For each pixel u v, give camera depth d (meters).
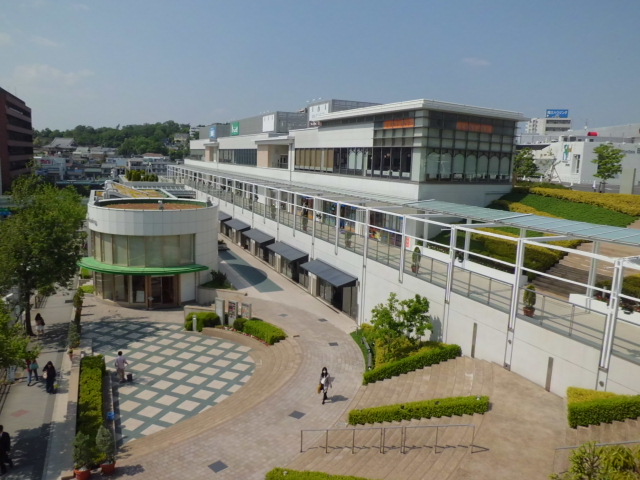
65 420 20.39
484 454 14.95
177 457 17.31
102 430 16.64
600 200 34.91
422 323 23.84
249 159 75.25
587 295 21.47
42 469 17.30
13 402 22.23
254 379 25.20
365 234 31.14
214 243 40.09
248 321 31.25
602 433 15.20
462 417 17.48
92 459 16.28
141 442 19.12
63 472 16.59
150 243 36.41
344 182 46.12
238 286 40.41
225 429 19.22
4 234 29.64
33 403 22.16
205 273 39.12
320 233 37.88
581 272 25.89
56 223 31.39
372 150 42.34
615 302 16.34
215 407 22.30
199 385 24.67
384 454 15.98
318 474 14.25
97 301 38.25
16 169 104.69
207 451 17.69
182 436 19.23
